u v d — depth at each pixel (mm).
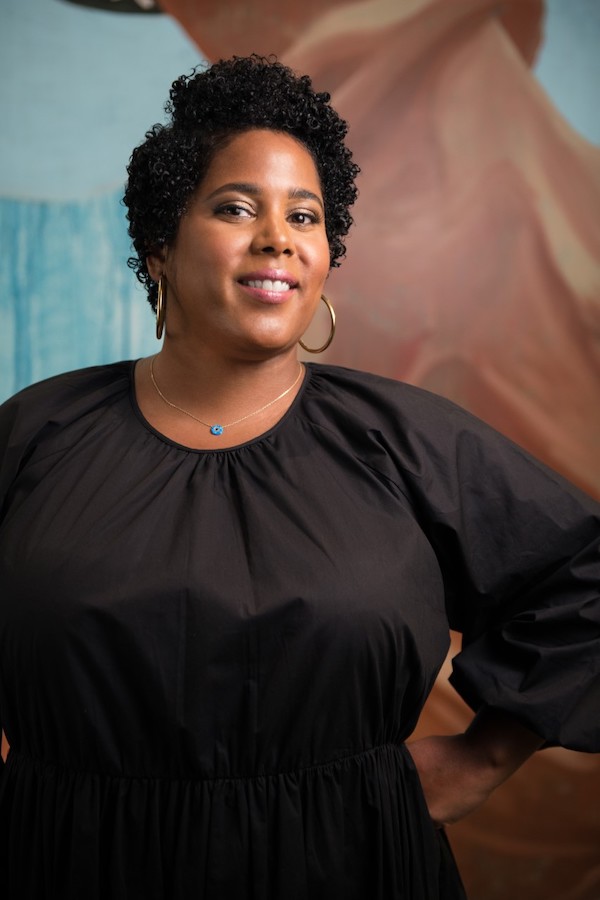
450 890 1204
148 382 1237
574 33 2727
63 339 2684
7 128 2645
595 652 1130
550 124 2729
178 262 1141
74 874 1046
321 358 2744
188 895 1030
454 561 1174
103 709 1044
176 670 1026
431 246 2732
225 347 1137
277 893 1044
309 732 1055
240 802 1045
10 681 1098
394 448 1166
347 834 1080
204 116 1134
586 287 2734
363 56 2709
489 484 1181
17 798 1101
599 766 2686
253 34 2689
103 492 1119
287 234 1093
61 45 2650
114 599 1025
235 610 1021
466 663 1182
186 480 1138
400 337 2744
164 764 1050
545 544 1171
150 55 2676
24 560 1080
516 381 2752
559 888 2684
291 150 1131
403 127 2721
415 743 1227
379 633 1056
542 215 2729
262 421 1185
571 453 2760
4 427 1235
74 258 2682
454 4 2709
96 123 2678
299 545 1065
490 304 2740
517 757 1181
